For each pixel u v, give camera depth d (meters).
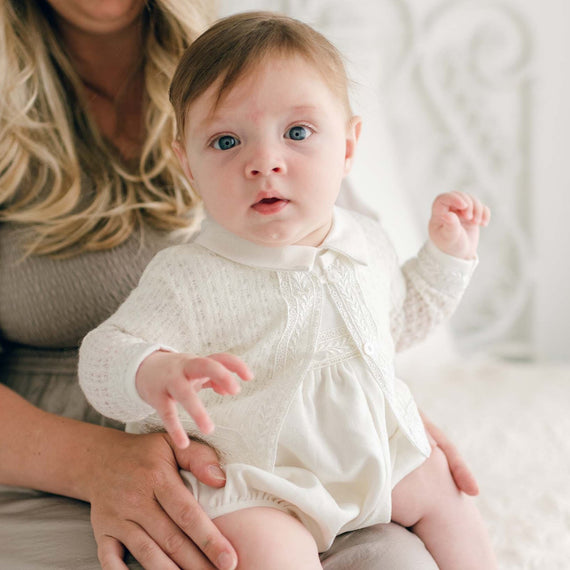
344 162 0.82
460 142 1.88
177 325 0.80
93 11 1.07
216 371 0.65
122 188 1.13
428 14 1.82
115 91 1.21
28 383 1.11
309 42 0.79
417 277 0.96
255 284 0.80
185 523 0.74
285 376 0.79
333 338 0.81
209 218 0.87
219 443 0.81
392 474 0.83
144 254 1.08
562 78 1.89
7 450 0.91
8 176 1.12
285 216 0.76
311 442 0.77
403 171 1.88
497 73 1.87
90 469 0.86
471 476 0.89
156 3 1.16
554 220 1.96
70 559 0.79
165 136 1.14
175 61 1.18
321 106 0.77
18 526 0.86
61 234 1.07
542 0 1.85
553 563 0.94
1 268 1.10
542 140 1.92
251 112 0.75
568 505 1.07
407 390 0.90
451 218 0.92
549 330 2.03
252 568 0.71
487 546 0.87
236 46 0.77
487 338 2.01
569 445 1.25
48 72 1.14
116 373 0.73
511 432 1.30
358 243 0.85
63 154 1.12
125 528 0.77
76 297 1.07
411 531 0.88
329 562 0.78
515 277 1.99
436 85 1.84
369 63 1.77
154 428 0.88
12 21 1.13
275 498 0.76
